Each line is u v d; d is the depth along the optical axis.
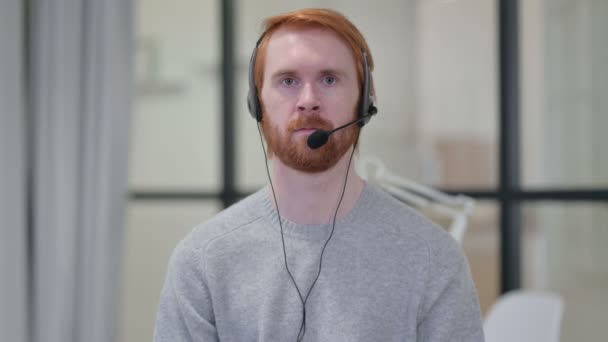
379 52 2.07
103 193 1.97
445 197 1.43
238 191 2.21
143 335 2.31
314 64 0.76
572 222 1.95
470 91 2.01
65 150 1.95
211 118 2.26
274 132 0.79
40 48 1.94
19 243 1.88
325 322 0.81
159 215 2.30
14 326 1.87
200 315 0.86
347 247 0.83
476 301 0.84
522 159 1.97
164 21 2.28
